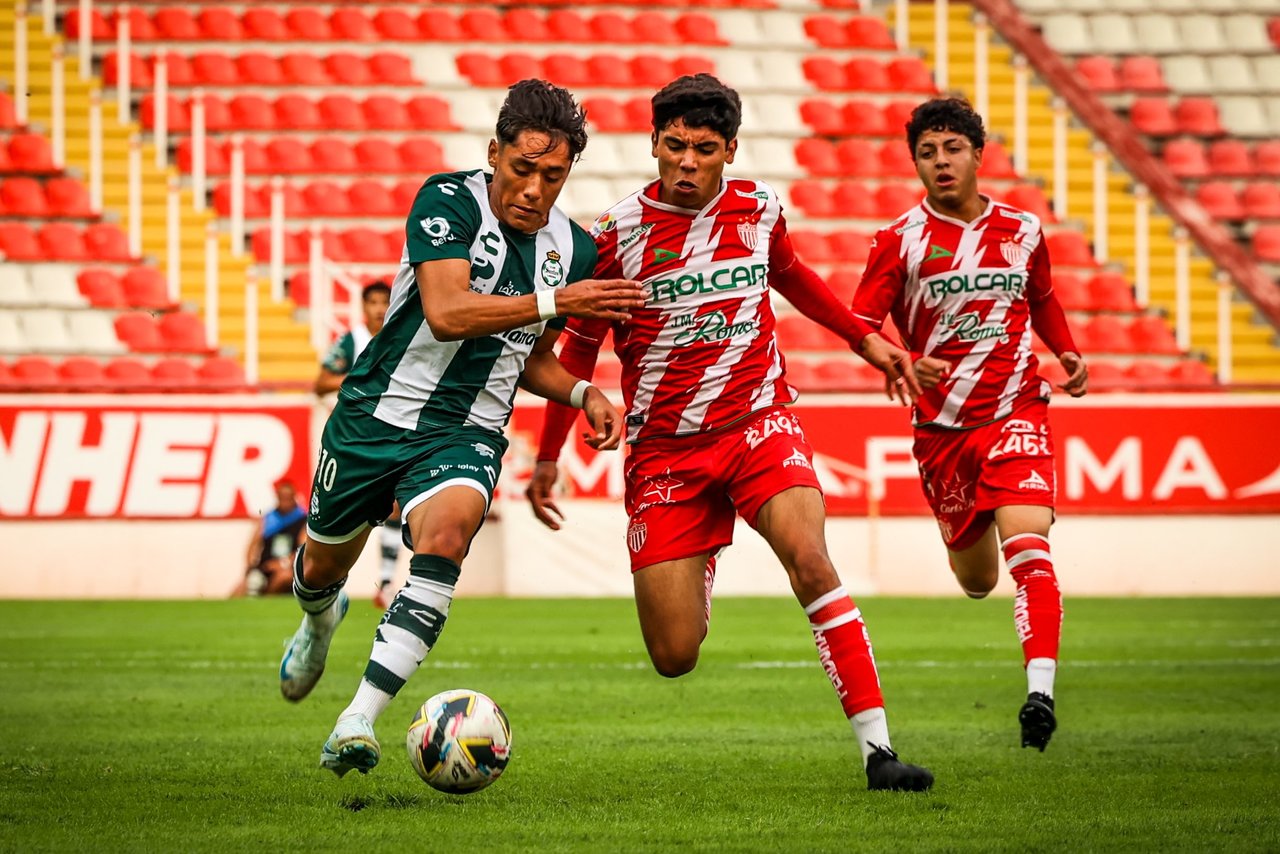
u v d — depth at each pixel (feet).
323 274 202.39
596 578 183.62
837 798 53.57
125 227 224.12
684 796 54.24
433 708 51.21
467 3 267.59
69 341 208.64
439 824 48.37
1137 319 226.58
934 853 43.60
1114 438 186.80
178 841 45.27
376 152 241.55
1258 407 188.44
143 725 74.90
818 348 219.41
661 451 60.70
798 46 267.39
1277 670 104.12
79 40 248.73
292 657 67.05
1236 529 187.62
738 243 59.82
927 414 75.66
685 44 264.52
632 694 89.61
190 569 178.70
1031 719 64.90
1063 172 240.12
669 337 59.93
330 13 261.24
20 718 77.66
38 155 231.71
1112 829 47.44
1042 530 71.41
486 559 185.88
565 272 57.72
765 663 108.06
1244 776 59.11
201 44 252.83
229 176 234.99
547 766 61.98
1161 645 123.34
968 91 263.90
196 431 179.52
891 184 247.29
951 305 74.33
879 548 185.57
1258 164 261.65
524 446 184.34
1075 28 278.26
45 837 45.93
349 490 57.00
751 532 187.73
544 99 54.80
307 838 45.78
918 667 106.42
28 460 177.37
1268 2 283.79
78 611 157.17
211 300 205.98
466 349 56.08
